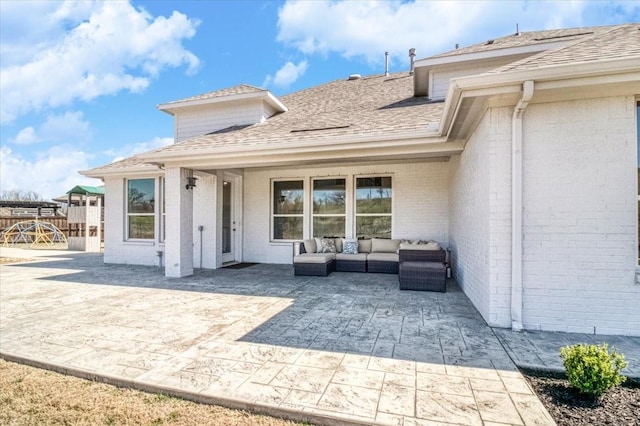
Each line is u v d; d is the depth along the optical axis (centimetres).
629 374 286
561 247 397
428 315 464
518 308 403
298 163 743
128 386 279
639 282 375
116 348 351
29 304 531
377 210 914
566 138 395
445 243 851
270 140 689
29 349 349
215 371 296
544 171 402
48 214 2503
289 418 235
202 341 369
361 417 227
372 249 867
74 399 262
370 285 674
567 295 395
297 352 338
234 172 977
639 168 385
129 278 763
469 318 450
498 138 415
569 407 240
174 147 789
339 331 400
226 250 983
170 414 241
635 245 379
